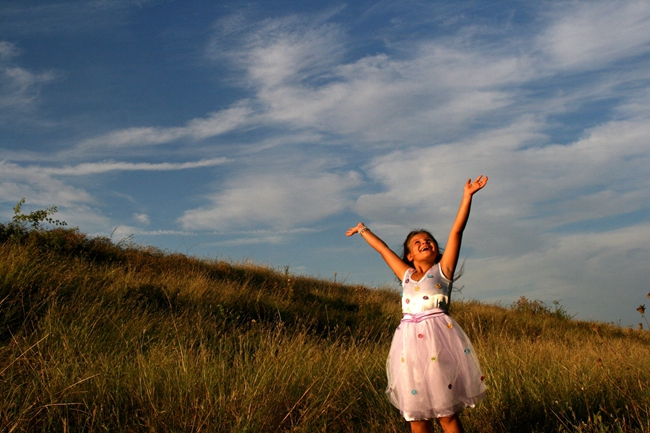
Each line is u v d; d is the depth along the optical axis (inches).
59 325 232.1
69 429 144.0
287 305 451.8
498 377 201.6
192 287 401.7
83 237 484.4
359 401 198.8
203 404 158.4
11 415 143.7
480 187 146.9
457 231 149.9
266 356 209.2
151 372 180.1
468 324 482.9
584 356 263.3
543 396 187.9
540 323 583.8
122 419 156.6
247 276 576.1
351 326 455.8
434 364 137.1
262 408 164.7
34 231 451.2
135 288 361.7
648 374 220.8
